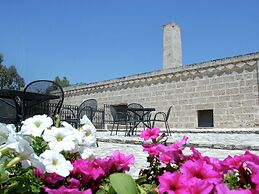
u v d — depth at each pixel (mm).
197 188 966
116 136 8281
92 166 1296
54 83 5465
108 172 1328
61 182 1223
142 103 14273
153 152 1547
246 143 5406
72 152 1399
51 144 1283
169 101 13359
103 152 4773
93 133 1473
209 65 12273
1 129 1206
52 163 1175
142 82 14406
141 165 3453
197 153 1427
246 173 1223
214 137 7684
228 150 4973
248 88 11203
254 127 10906
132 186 1015
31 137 1329
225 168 1276
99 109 15562
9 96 4980
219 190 933
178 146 1468
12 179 1104
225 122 11648
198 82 12555
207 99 12227
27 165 1080
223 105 11773
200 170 1070
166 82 13562
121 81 15195
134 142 6109
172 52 16094
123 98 15047
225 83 11805
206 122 12414
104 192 1174
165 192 1044
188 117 12695
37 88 5426
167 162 1414
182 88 13016
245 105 11219
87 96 16750
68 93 17844
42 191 1172
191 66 12805
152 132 1718
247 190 956
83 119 1494
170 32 16328
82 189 1213
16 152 1095
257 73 11031
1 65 37750
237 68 11539
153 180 1448
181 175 1048
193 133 9922
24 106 4836
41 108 6211
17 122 4762
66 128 1373
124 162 1377
